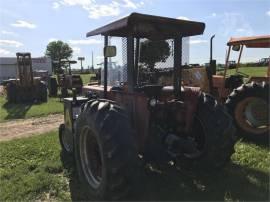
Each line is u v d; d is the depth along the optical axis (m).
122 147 3.37
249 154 5.23
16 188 4.18
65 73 18.41
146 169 4.50
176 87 4.27
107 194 3.50
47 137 6.91
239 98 6.45
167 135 4.05
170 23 3.87
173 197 3.75
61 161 5.13
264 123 6.32
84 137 4.02
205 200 3.68
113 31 4.10
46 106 12.74
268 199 3.66
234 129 4.23
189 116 4.18
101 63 5.63
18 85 14.42
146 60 4.17
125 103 4.08
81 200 3.84
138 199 3.64
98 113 3.60
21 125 8.99
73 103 5.07
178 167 4.51
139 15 3.62
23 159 5.38
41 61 38.88
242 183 4.09
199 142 4.34
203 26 4.09
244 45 8.34
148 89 4.13
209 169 4.30
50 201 3.88
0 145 6.34
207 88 8.77
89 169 4.02
